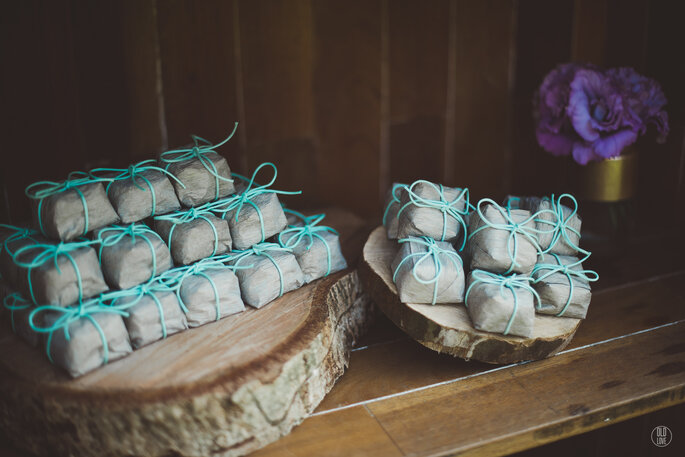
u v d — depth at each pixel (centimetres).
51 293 53
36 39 68
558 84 72
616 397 58
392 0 80
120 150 74
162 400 50
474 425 55
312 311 59
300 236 64
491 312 57
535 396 58
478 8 82
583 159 70
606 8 81
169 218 58
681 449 71
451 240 63
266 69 78
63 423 50
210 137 78
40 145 71
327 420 56
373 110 83
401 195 66
